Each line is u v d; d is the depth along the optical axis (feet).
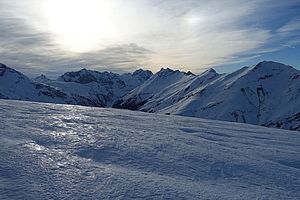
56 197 23.13
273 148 59.47
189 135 65.41
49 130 51.01
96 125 64.28
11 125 51.75
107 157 37.11
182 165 37.06
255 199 27.58
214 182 32.12
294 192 31.71
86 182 26.78
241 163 41.01
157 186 27.37
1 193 22.74
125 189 25.85
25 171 27.81
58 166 30.58
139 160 37.17
